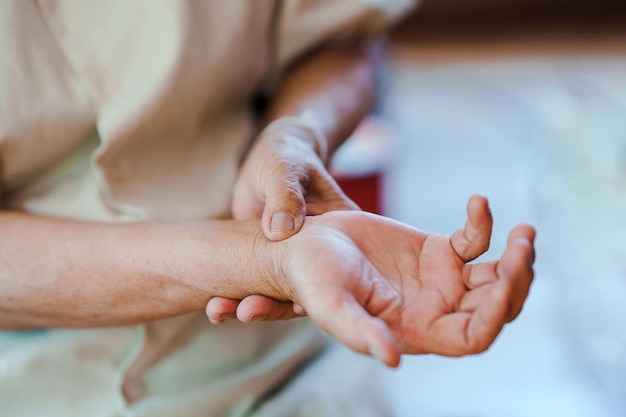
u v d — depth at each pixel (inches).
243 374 24.2
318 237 18.4
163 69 22.4
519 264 17.2
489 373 47.7
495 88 92.7
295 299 19.2
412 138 79.0
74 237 21.3
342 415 24.6
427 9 115.3
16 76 21.8
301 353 25.3
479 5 115.0
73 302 21.2
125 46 22.6
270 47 26.4
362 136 45.7
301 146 22.5
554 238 59.0
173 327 23.2
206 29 23.2
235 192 22.5
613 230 58.7
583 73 94.6
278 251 19.1
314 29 26.5
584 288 53.3
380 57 31.1
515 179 69.5
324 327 17.2
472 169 72.0
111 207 23.2
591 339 48.9
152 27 22.4
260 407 24.3
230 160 24.8
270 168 21.2
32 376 22.6
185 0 22.5
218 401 23.6
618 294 52.4
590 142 72.4
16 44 21.9
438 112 86.0
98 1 22.4
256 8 24.4
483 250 18.5
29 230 21.6
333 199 21.5
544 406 44.3
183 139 24.0
